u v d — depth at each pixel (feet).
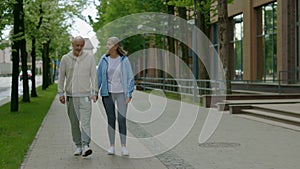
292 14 82.23
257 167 26.99
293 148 33.50
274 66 90.94
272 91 80.53
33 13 85.15
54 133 42.88
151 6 103.24
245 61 103.40
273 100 64.23
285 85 77.30
